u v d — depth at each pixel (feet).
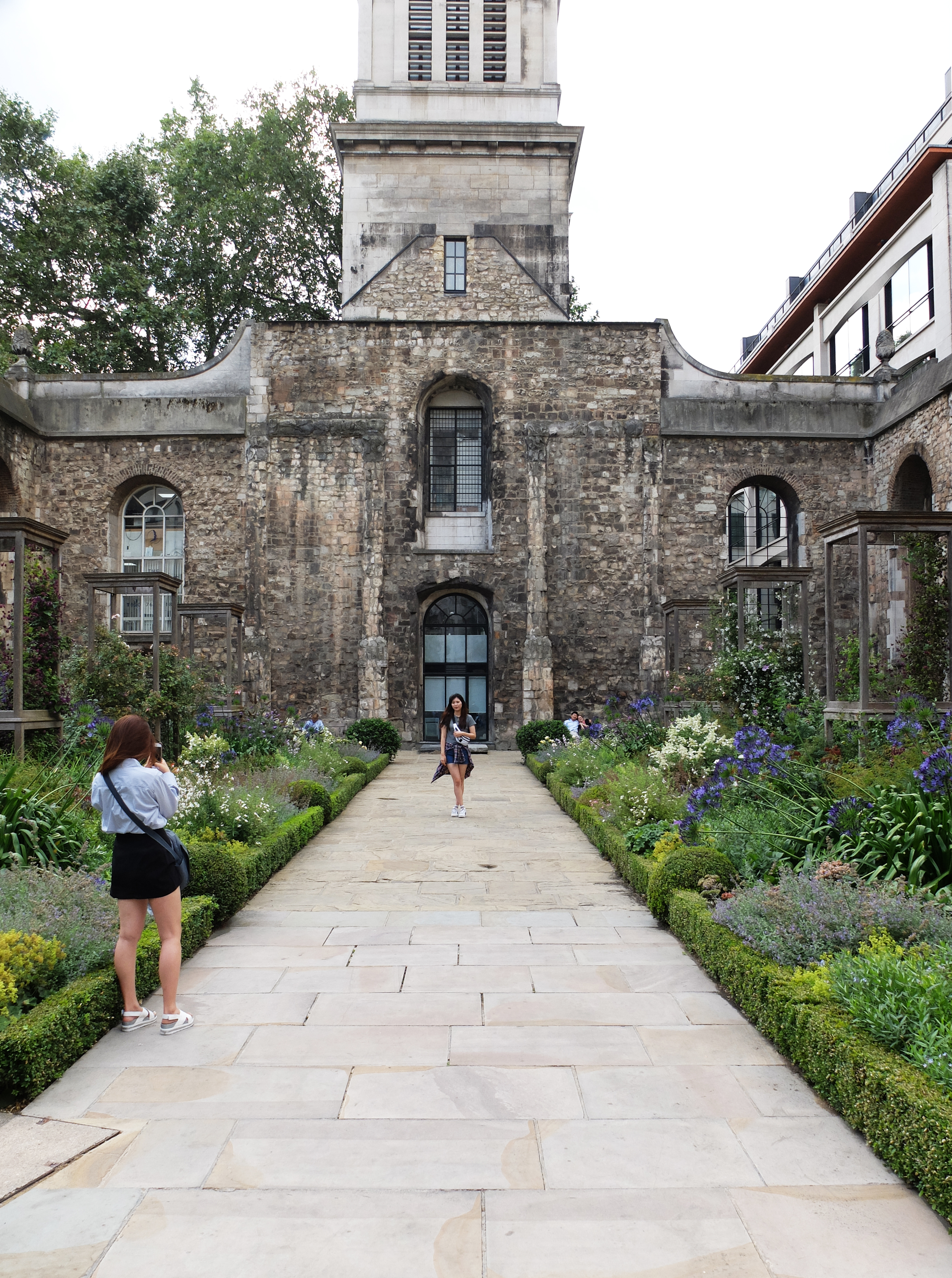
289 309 103.96
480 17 85.51
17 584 33.99
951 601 38.58
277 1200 10.26
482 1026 15.56
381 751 64.54
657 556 71.36
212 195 98.17
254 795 30.55
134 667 40.32
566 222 83.15
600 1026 15.60
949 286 71.36
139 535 73.67
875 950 14.58
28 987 14.79
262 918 22.97
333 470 71.87
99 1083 13.35
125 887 15.11
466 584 72.23
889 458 69.26
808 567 69.21
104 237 90.12
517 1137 11.73
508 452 72.43
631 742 48.62
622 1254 9.29
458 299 77.56
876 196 94.48
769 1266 9.09
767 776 25.61
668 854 23.90
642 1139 11.69
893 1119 10.71
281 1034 15.25
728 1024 15.69
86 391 72.18
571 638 71.46
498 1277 8.90
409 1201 10.23
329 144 103.71
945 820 19.60
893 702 37.06
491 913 23.38
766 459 72.33
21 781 26.76
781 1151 11.39
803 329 110.22
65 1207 10.12
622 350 72.74
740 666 46.96
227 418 71.82
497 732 71.31
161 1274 8.96
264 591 71.00
